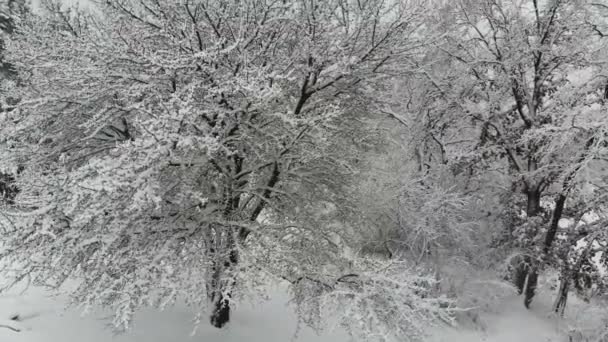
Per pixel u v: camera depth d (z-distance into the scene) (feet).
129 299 16.55
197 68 19.94
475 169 42.04
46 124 23.40
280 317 28.78
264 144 21.85
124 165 16.24
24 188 18.88
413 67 25.41
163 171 18.65
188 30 20.88
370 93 25.43
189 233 20.86
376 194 32.83
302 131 20.24
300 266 22.45
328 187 26.58
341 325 21.04
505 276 38.50
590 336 32.94
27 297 23.98
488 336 33.94
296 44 23.56
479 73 40.60
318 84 23.44
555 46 38.42
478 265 39.45
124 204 17.13
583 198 34.88
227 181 22.02
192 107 17.21
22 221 16.83
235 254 22.33
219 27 21.22
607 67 35.35
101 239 17.15
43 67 21.62
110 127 24.71
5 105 21.50
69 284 26.16
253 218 24.43
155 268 18.71
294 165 24.09
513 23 38.81
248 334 25.18
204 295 18.72
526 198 40.96
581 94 35.60
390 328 21.42
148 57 18.19
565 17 36.73
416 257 37.01
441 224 37.11
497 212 40.98
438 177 38.96
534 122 37.60
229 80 18.24
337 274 23.18
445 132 45.55
